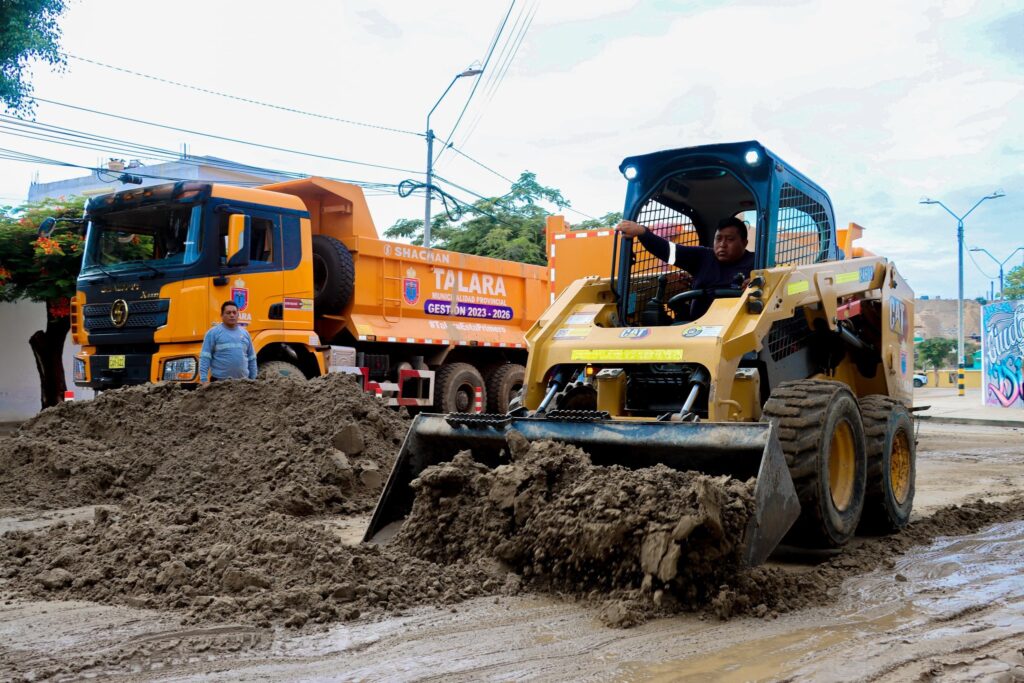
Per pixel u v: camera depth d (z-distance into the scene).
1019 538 6.26
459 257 14.23
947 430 18.62
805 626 4.05
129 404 8.56
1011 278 45.78
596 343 5.96
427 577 4.58
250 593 4.34
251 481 7.30
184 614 4.12
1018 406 26.09
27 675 3.37
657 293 6.86
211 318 10.09
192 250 10.16
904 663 3.52
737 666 3.48
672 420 5.25
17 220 15.40
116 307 10.59
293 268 11.08
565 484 4.70
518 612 4.22
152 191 10.55
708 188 6.70
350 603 4.25
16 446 8.09
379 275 12.88
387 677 3.35
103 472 7.68
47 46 13.58
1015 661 3.57
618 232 6.45
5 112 14.12
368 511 7.21
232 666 3.46
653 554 4.17
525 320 15.80
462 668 3.45
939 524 6.65
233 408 8.29
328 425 7.89
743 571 4.28
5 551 5.34
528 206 29.17
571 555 4.45
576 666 3.48
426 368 13.77
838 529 5.28
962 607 4.39
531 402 6.14
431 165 22.31
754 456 4.62
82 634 3.85
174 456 7.84
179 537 5.01
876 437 6.05
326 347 11.92
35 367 17.28
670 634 3.90
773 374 6.07
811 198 6.73
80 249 14.77
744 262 6.39
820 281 6.24
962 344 35.16
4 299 15.94
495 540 4.77
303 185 12.30
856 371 7.36
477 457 5.54
